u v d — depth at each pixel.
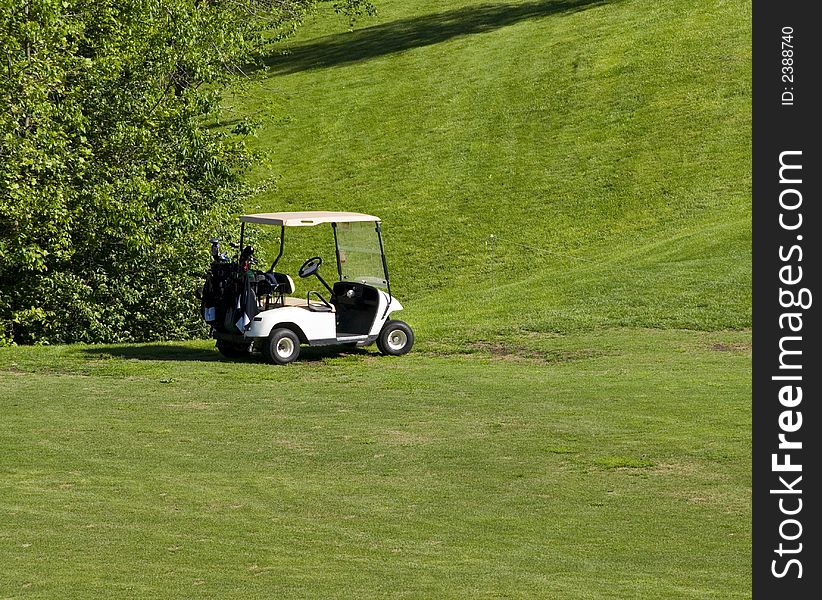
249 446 45.00
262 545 32.25
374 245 68.44
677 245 96.44
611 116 147.25
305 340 65.62
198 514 35.56
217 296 66.25
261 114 142.12
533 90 160.75
